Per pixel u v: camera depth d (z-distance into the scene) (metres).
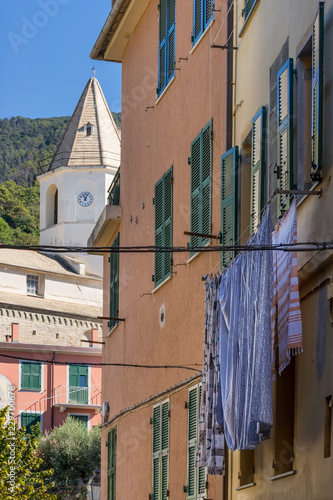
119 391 21.88
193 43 16.48
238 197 13.47
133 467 19.67
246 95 13.56
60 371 58.28
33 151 105.06
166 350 17.50
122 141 22.70
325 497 9.46
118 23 21.89
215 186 14.84
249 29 13.55
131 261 21.02
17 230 100.69
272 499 11.39
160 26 19.09
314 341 10.13
